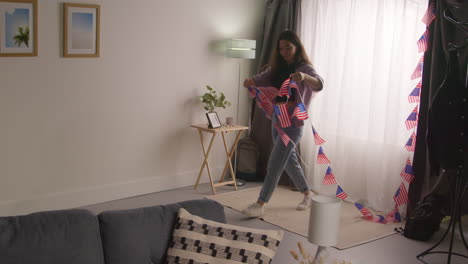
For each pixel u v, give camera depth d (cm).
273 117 423
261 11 565
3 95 392
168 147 504
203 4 509
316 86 401
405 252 370
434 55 393
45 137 418
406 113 444
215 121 504
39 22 402
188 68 507
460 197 354
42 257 181
